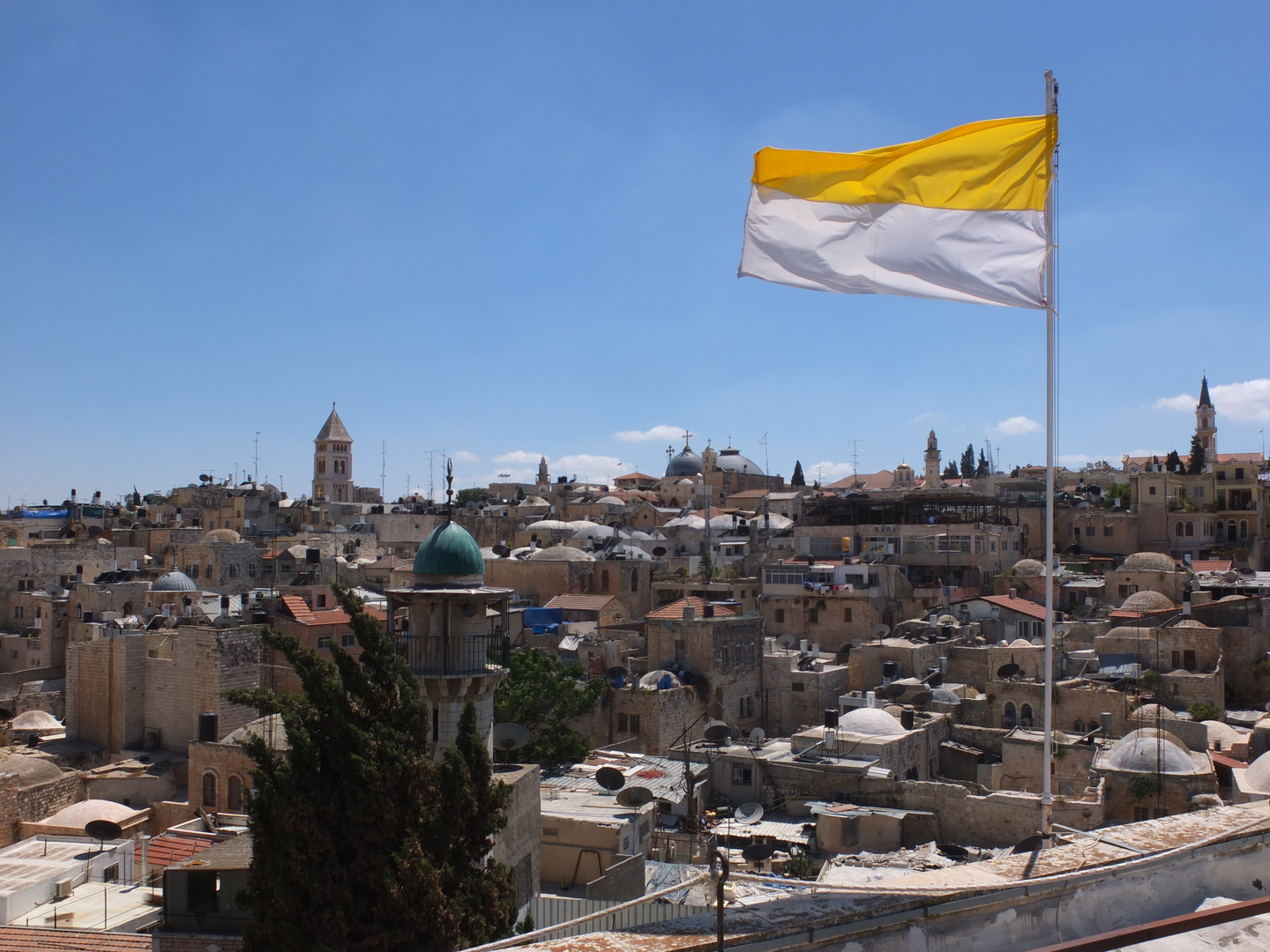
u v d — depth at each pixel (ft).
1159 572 303.68
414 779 75.51
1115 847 43.27
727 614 264.31
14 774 173.17
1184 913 41.04
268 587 351.46
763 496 539.70
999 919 38.24
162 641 214.48
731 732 220.23
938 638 264.52
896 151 63.67
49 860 124.06
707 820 165.27
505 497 629.92
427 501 605.73
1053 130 62.44
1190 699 225.76
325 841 71.97
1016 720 219.41
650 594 355.77
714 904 41.88
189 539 441.68
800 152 63.87
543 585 342.44
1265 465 460.55
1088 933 39.78
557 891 135.74
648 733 207.62
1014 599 292.20
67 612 307.37
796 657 263.08
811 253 62.85
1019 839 156.04
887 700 227.61
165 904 102.06
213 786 177.58
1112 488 437.99
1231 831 44.68
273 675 213.46
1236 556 358.84
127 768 191.72
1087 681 225.76
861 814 158.10
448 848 76.23
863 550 342.44
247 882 81.76
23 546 366.63
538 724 186.39
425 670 106.73
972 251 62.39
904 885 39.01
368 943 70.28
